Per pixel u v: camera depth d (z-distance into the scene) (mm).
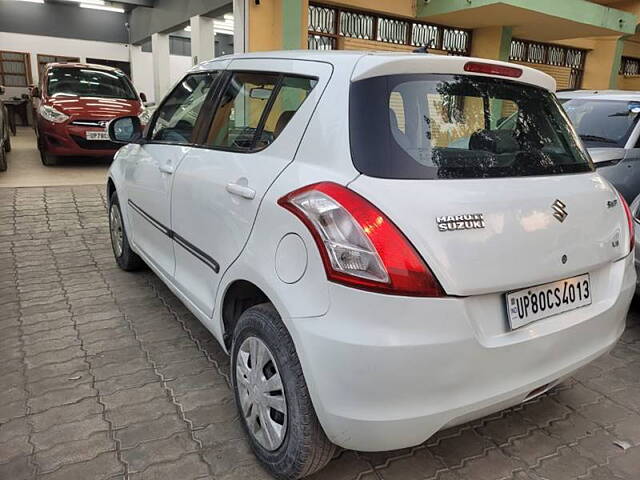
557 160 2230
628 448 2375
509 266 1779
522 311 1850
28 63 16672
